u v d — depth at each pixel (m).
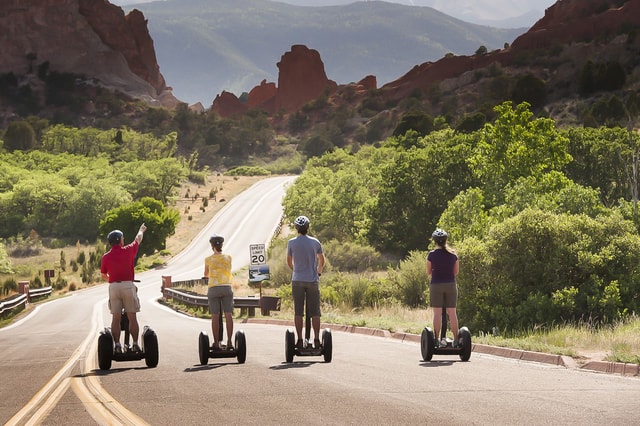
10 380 12.05
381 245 77.75
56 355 16.30
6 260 93.38
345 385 10.44
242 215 135.62
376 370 12.11
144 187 153.75
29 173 163.38
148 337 13.05
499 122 60.00
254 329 26.36
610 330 17.67
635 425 7.36
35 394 10.28
